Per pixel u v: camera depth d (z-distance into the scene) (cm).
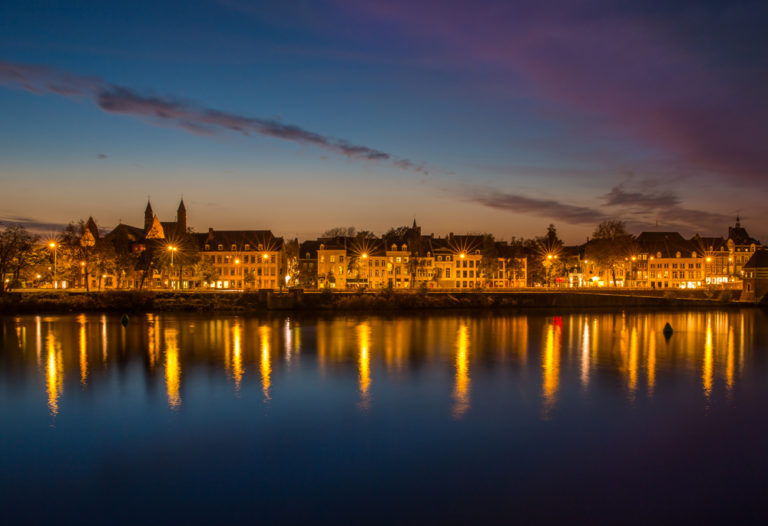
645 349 5641
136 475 2256
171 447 2572
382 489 2128
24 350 5347
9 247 9806
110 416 3056
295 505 1997
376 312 9931
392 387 3775
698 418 3086
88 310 9431
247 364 4616
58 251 11706
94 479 2220
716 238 17738
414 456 2467
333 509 1966
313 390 3678
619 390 3738
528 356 5106
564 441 2678
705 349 5672
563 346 5803
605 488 2142
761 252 12319
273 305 9919
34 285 13950
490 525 1856
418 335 6656
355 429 2844
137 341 5991
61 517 1914
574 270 18000
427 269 15100
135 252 14012
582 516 1919
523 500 2038
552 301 11238
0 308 9075
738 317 9731
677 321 8894
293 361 4762
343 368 4447
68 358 4888
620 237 13875
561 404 3359
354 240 15500
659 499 2052
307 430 2825
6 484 2175
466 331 7112
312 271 15388
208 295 9906
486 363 4712
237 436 2728
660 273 17400
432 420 3008
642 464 2383
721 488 2150
